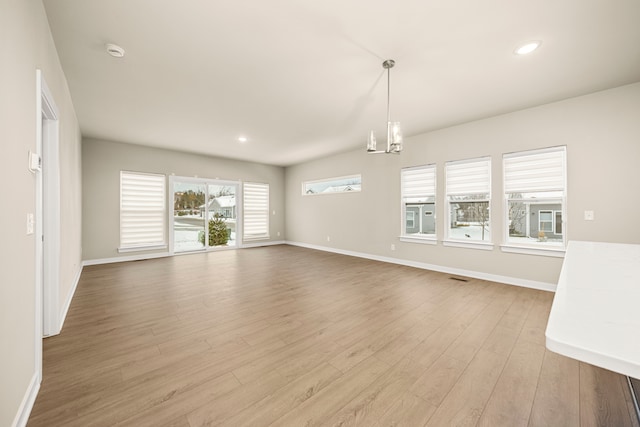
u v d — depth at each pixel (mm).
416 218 5117
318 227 7262
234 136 5125
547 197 3627
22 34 1397
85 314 2779
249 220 7711
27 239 1460
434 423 1388
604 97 3170
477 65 2658
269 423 1383
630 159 3029
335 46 2367
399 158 5305
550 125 3541
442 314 2805
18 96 1337
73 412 1442
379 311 2883
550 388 1664
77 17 1983
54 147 2379
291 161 7598
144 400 1538
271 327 2500
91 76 2854
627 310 715
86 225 5184
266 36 2232
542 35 2197
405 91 3234
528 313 2826
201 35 2215
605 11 1919
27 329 1447
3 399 1146
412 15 1984
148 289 3643
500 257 3990
